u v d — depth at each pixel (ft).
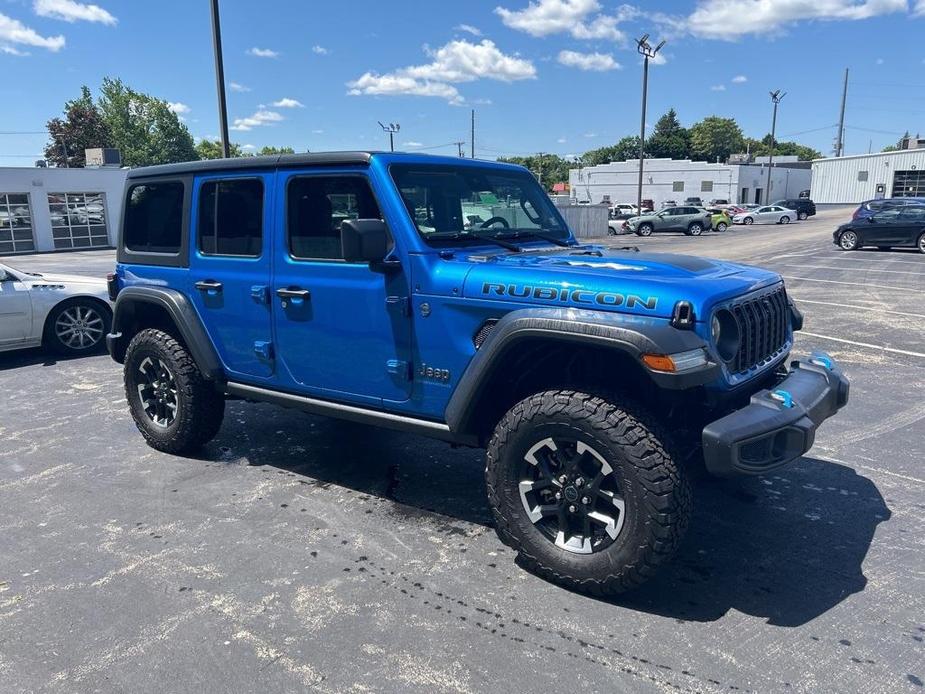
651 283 9.86
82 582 11.03
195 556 11.84
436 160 12.98
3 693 8.49
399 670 8.87
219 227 14.57
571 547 10.57
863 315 34.09
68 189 106.73
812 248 78.54
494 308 10.77
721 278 10.91
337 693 8.45
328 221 12.75
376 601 10.44
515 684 8.60
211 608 10.28
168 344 15.94
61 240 106.73
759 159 298.56
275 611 10.19
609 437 9.75
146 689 8.55
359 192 12.30
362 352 12.52
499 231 13.76
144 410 17.03
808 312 35.01
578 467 10.30
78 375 25.50
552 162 377.30
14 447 17.48
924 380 22.38
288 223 13.26
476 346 11.12
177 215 15.44
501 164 14.62
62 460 16.51
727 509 13.50
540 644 9.38
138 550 12.06
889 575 11.09
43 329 28.12
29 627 9.84
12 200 100.73
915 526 12.73
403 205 11.79
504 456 10.81
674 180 226.99
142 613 10.16
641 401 10.90
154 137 240.73
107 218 111.96
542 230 14.78
